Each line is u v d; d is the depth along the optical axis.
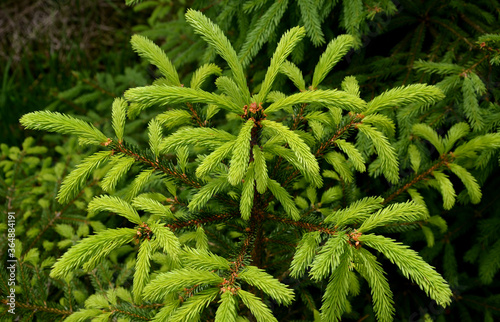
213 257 0.50
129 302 0.65
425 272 0.47
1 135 1.26
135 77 1.24
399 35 0.91
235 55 0.52
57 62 1.52
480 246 0.79
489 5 0.77
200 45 0.99
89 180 0.90
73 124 0.52
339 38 0.54
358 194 0.72
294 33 0.52
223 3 0.79
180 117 0.58
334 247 0.49
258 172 0.50
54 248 0.81
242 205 0.50
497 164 0.73
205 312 0.63
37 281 0.70
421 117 0.73
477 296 0.80
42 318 0.67
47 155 1.28
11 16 1.74
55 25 1.73
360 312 0.80
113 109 0.55
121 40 1.69
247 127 0.49
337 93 0.49
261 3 0.74
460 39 0.77
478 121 0.67
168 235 0.50
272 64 0.52
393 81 0.81
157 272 0.66
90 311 0.61
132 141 1.07
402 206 0.51
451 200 0.61
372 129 0.54
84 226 0.80
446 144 0.63
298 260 0.51
